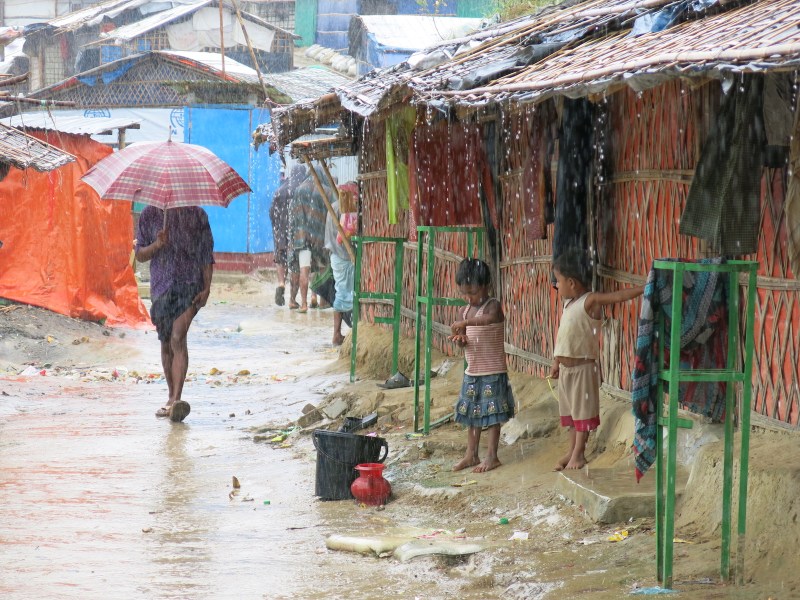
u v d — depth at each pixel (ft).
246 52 267.59
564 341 60.03
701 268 41.93
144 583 48.55
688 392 45.32
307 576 49.65
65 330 140.26
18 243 146.20
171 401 94.84
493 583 46.93
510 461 66.80
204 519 61.05
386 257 110.22
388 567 50.72
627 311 66.74
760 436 54.49
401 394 87.10
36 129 142.41
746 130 49.83
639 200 65.46
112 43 270.46
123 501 65.31
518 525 55.67
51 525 59.36
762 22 44.75
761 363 55.26
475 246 89.15
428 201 78.64
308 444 81.05
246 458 77.92
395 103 67.15
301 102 91.61
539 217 70.79
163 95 222.48
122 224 152.87
